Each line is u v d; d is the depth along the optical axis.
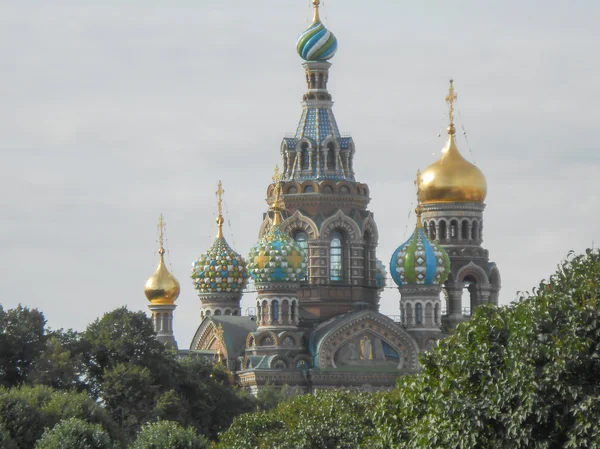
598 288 182.62
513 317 187.25
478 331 188.88
